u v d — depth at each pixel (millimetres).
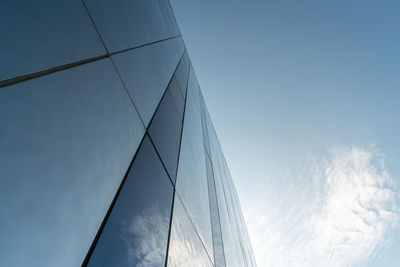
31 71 2014
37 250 1737
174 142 6223
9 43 1859
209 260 5969
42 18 2266
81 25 2922
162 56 7984
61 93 2303
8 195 1635
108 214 2602
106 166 2787
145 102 4793
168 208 4344
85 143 2496
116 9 4328
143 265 2965
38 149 1924
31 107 1941
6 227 1580
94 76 2961
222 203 11789
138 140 3982
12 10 1949
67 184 2127
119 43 4066
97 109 2869
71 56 2590
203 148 11359
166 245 3752
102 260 2303
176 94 8602
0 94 1711
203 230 6352
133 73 4418
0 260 1502
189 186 6367
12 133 1744
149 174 3971
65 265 1922
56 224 1933
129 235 2859
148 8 7605
